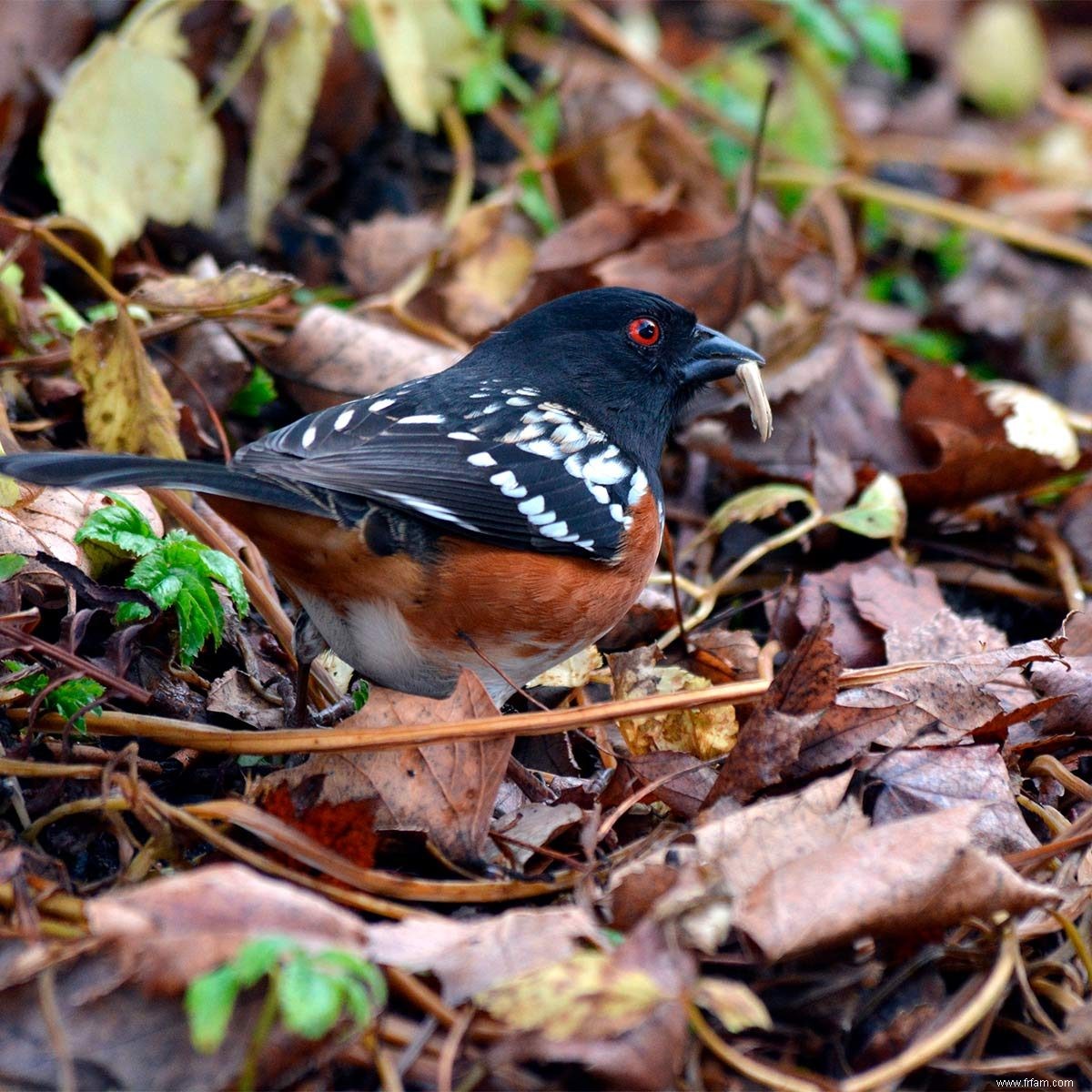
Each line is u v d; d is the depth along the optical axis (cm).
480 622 356
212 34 597
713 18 923
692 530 514
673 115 687
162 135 521
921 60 1011
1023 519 520
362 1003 242
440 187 661
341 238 610
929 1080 285
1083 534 511
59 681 323
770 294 568
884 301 717
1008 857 329
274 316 504
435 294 565
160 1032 259
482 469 361
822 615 349
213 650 396
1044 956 316
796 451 526
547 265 560
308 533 336
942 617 434
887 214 781
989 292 724
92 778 327
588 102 673
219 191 598
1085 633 432
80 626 342
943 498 516
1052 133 948
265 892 261
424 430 365
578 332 429
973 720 375
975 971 305
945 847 294
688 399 455
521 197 616
